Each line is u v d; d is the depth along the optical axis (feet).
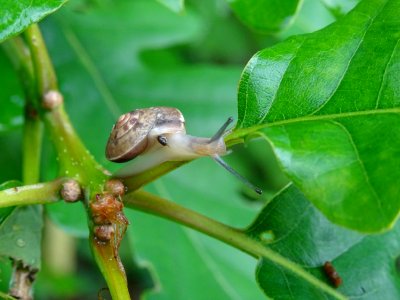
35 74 0.56
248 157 0.90
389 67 0.48
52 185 0.49
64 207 0.67
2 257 0.52
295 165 0.44
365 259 0.52
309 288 0.51
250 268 0.68
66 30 0.76
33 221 0.53
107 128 0.74
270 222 0.52
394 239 0.53
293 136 0.46
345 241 0.52
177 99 0.76
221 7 0.91
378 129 0.45
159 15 0.79
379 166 0.43
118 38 0.77
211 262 0.67
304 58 0.49
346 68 0.48
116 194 0.49
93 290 1.07
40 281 0.86
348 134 0.46
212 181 0.72
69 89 0.74
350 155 0.44
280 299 0.50
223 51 0.99
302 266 0.51
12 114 0.70
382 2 0.49
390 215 0.42
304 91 0.48
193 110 0.76
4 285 0.59
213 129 0.75
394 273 0.52
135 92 0.76
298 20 0.74
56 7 0.47
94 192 0.49
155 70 0.76
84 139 0.73
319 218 0.52
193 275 0.67
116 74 0.76
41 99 0.55
